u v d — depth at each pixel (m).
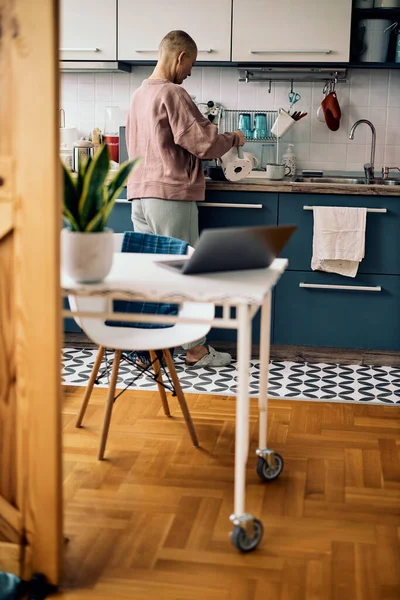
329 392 3.79
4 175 1.93
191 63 3.96
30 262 1.96
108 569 2.19
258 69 4.63
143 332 2.95
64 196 2.16
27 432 2.04
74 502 2.58
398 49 4.55
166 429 3.24
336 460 2.97
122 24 4.47
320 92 4.76
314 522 2.47
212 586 2.12
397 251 4.13
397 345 4.23
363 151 4.80
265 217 4.18
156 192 3.94
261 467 2.75
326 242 4.10
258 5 4.36
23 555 2.09
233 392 3.75
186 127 3.81
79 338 4.47
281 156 4.80
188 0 4.40
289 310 4.27
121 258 2.69
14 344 2.02
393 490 2.72
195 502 2.60
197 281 2.25
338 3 4.32
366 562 2.24
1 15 1.87
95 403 3.52
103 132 4.95
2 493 2.12
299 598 2.06
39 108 1.88
